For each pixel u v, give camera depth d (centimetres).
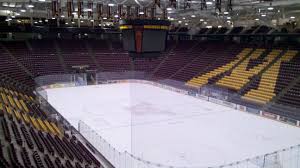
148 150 2075
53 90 4316
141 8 3073
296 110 2870
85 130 2419
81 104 3428
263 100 3316
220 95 3647
